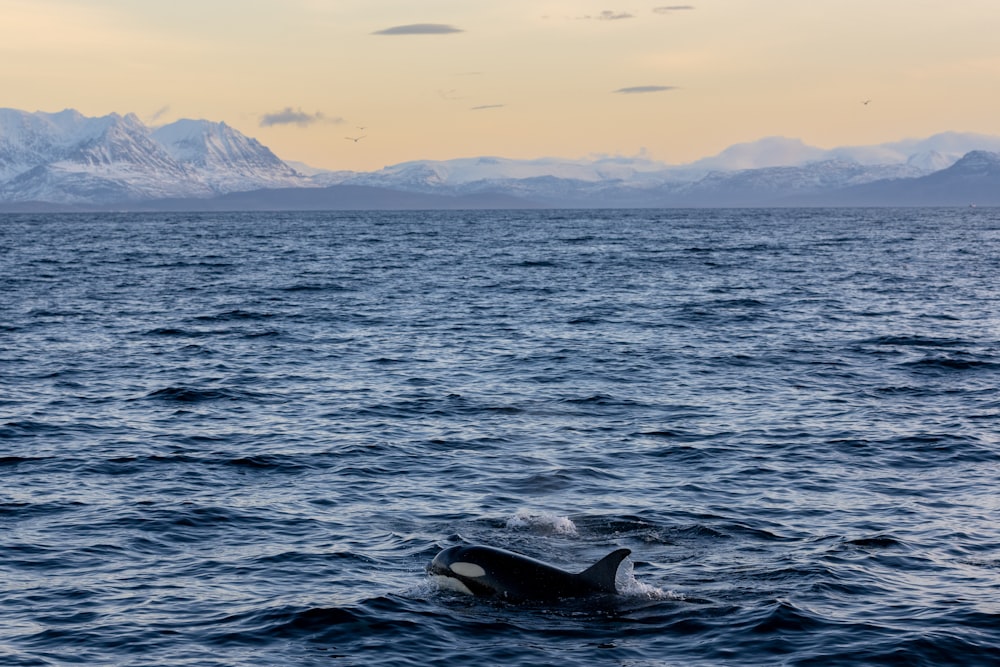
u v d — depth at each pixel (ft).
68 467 89.92
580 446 98.12
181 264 397.80
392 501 80.18
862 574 63.87
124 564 66.03
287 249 533.96
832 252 462.60
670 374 138.72
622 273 336.70
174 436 102.06
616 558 60.80
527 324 196.13
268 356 156.35
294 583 62.69
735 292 263.29
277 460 92.48
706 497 81.25
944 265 366.84
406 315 213.25
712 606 58.95
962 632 55.42
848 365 145.18
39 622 56.85
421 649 53.67
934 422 108.27
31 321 201.26
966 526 73.46
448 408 116.26
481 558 61.05
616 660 52.44
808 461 92.27
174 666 51.67
